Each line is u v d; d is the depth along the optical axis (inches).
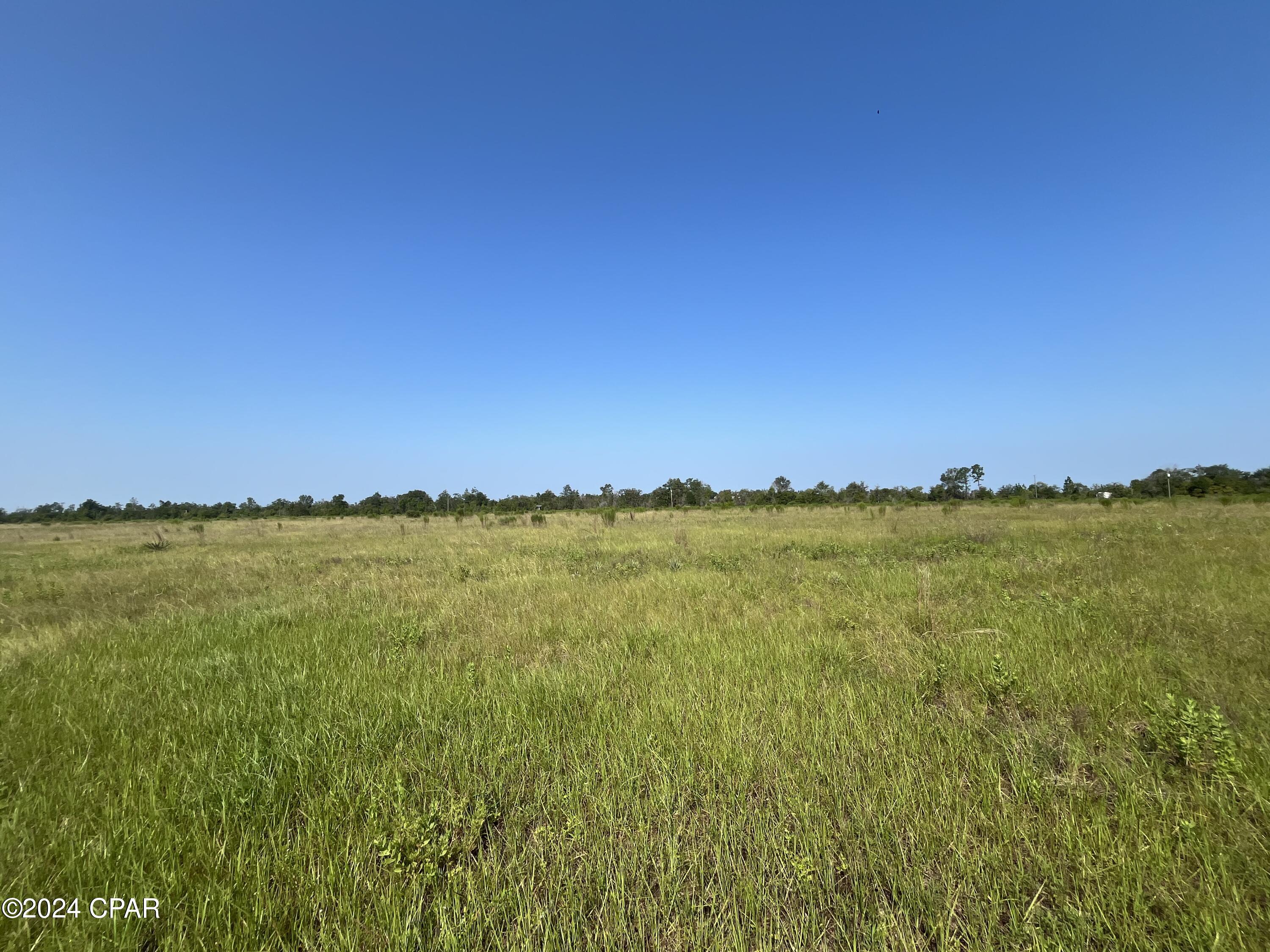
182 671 216.1
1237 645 198.1
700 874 100.0
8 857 100.4
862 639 236.5
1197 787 116.0
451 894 95.4
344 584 431.5
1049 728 146.9
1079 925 85.0
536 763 139.9
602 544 678.5
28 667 231.0
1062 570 368.2
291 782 131.2
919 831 108.3
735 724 156.5
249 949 85.5
